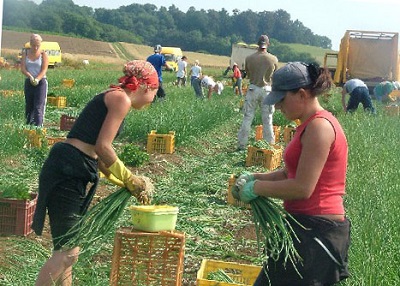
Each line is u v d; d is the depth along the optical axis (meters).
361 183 6.47
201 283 4.00
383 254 4.32
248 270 4.39
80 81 29.66
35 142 9.23
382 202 5.29
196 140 11.57
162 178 8.45
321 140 3.02
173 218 3.74
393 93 17.77
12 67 41.28
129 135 11.04
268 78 10.50
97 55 75.56
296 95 3.08
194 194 7.57
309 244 3.12
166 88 26.31
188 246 5.61
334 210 3.14
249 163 9.73
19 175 7.65
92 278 4.12
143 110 12.23
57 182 3.75
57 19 84.81
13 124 9.49
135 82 3.77
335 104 20.44
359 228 4.74
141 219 3.68
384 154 8.48
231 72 54.88
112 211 3.71
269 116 10.52
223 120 15.30
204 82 22.50
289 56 96.00
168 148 10.25
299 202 3.16
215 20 120.06
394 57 22.89
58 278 3.82
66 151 3.75
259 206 3.23
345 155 3.14
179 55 51.78
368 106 14.79
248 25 117.81
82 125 3.79
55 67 51.59
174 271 3.66
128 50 81.94
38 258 4.90
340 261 3.18
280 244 3.19
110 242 5.24
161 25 120.50
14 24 76.69
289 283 3.18
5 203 5.34
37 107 10.08
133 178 3.73
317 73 3.08
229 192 7.17
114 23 115.44
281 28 116.19
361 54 23.19
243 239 5.91
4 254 4.86
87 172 3.78
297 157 3.11
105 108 3.74
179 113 12.20
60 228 3.79
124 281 3.68
